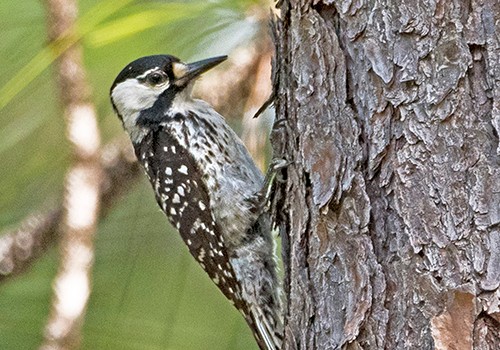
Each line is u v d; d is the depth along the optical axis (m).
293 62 7.17
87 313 9.20
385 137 6.57
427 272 6.28
